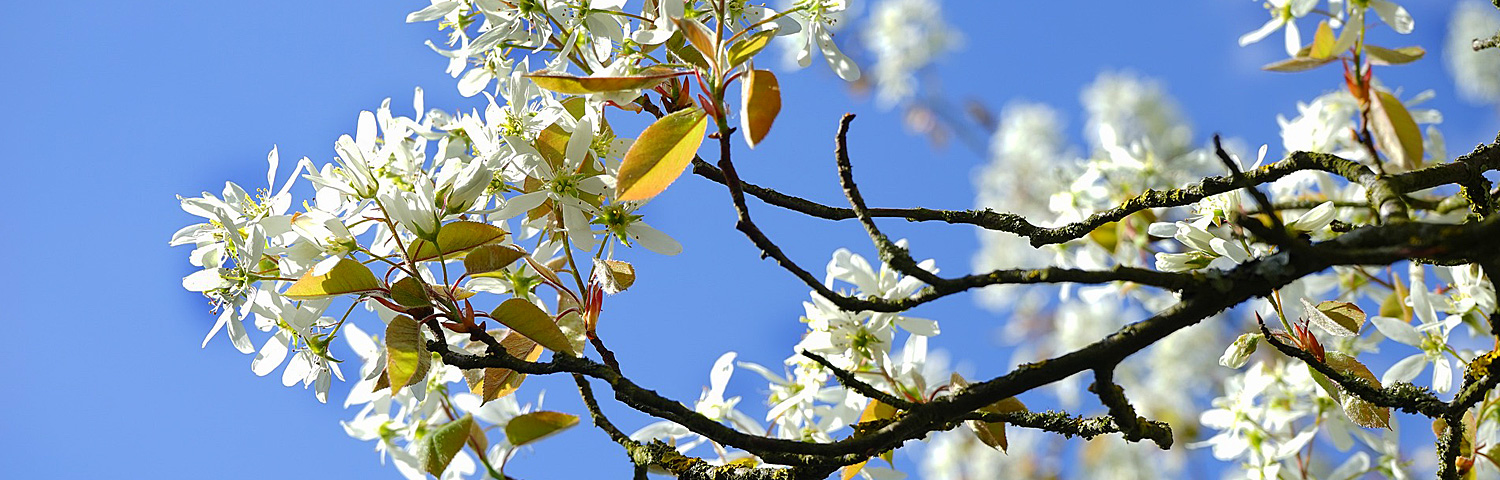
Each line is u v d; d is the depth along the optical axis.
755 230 1.29
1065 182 1.82
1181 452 3.10
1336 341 1.62
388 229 1.39
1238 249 1.40
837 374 1.31
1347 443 1.60
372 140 1.39
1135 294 1.82
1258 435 1.62
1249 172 1.34
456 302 1.36
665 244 1.42
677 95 1.40
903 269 1.28
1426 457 2.09
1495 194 1.36
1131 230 1.74
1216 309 1.27
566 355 1.33
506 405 1.51
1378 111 1.31
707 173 1.39
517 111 1.41
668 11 1.39
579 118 1.42
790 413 1.53
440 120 1.42
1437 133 1.61
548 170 1.40
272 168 1.40
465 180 1.39
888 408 1.44
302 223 1.38
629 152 1.32
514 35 1.43
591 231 1.41
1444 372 1.50
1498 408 1.47
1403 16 1.36
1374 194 1.30
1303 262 1.25
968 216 1.38
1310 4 1.38
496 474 1.38
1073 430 1.32
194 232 1.41
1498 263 1.28
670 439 1.51
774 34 1.34
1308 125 1.59
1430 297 1.51
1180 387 3.16
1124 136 3.51
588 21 1.42
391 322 1.35
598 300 1.40
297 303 1.39
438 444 1.36
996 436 1.41
